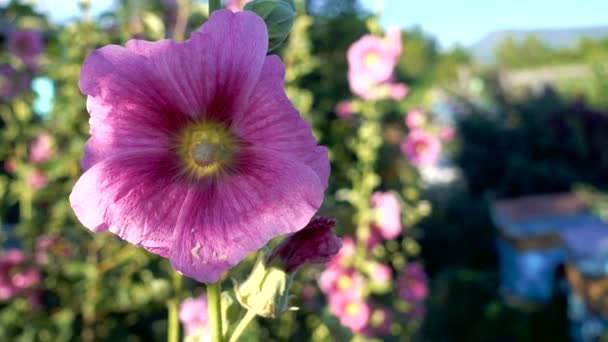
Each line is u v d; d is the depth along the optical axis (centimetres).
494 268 179
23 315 74
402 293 89
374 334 83
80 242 75
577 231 153
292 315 81
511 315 147
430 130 103
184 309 52
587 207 168
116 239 71
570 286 141
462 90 249
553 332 143
